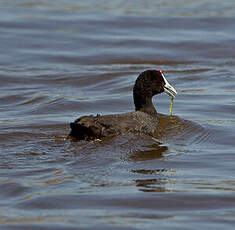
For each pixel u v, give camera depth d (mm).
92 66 24875
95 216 10289
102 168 12734
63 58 25844
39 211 10500
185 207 10789
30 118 17391
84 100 19578
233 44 27531
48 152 13672
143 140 14797
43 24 30578
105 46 27484
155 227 9805
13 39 28125
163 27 30328
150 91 17266
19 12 32969
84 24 30719
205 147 14633
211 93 20406
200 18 31562
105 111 18328
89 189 11539
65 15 32438
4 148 14008
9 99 20094
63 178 12062
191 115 17656
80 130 14117
